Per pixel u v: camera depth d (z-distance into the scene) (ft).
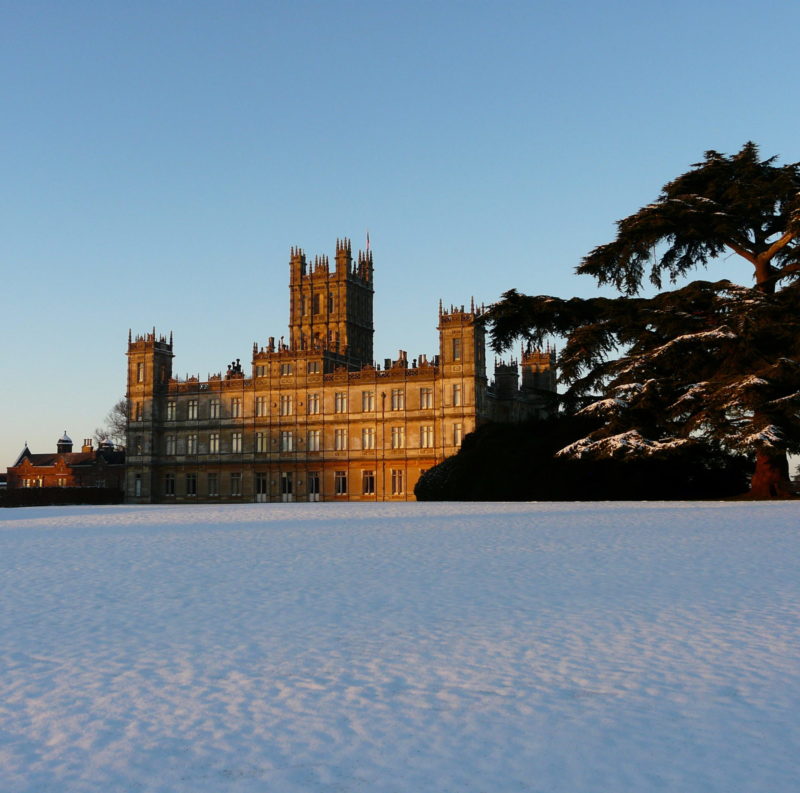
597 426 203.00
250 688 36.32
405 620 49.11
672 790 25.90
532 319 192.75
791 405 158.10
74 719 32.81
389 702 34.19
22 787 26.81
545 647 42.37
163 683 37.27
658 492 200.13
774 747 29.09
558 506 158.81
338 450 329.52
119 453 441.68
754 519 114.52
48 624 49.60
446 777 27.02
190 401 354.74
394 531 106.01
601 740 29.89
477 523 116.37
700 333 169.07
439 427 311.88
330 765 28.12
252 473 341.82
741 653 40.73
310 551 84.28
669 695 34.55
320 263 465.88
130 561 78.48
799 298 166.61
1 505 367.04
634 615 49.60
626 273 191.11
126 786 26.81
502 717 32.30
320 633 46.16
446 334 313.12
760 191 175.01
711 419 163.32
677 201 176.65
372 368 328.90
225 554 82.94
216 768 28.04
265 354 343.87
